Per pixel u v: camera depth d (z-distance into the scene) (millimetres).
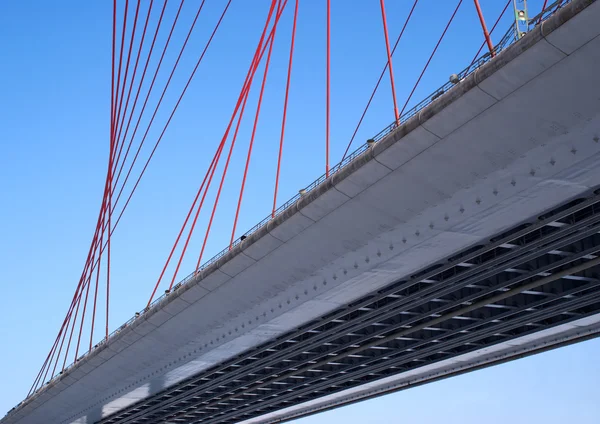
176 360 63500
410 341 53719
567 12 25109
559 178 30906
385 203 36125
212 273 50156
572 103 27344
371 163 34969
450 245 37562
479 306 43875
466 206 34125
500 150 30531
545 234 35719
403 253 38938
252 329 53344
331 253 41188
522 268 40250
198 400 79625
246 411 81375
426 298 43906
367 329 53281
